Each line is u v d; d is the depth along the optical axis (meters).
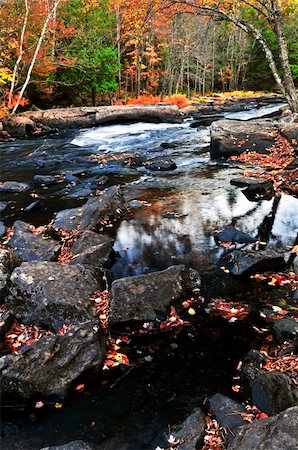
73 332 3.60
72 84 22.59
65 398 3.26
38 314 4.08
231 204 7.47
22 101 18.22
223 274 5.04
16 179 10.15
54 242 5.94
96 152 13.08
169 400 3.22
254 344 3.79
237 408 2.94
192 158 11.48
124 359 3.67
